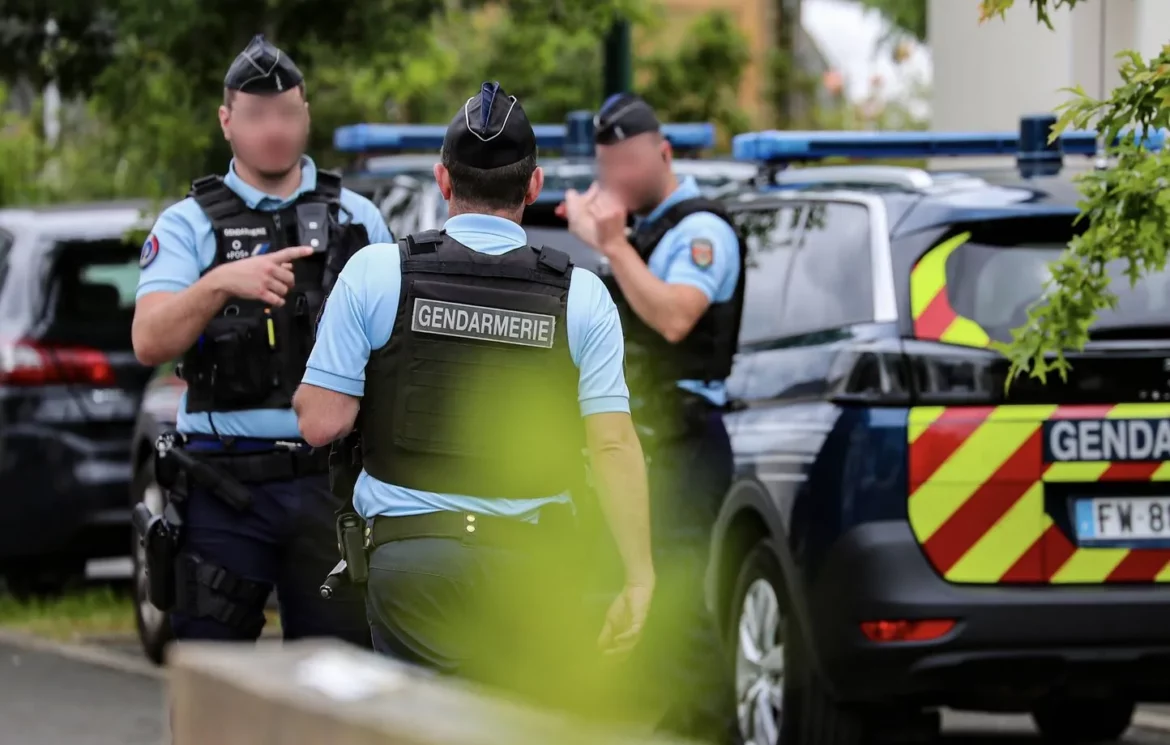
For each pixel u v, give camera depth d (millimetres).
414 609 14883
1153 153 19188
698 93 59906
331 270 19219
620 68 43438
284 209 19453
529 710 7000
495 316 15125
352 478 15656
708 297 22203
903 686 20578
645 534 15469
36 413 39062
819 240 23578
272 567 19234
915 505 20609
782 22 77750
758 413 23062
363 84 47594
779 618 22328
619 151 22531
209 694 7957
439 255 15211
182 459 19000
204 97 38812
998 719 29031
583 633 15516
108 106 39844
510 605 15070
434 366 15070
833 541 20984
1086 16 39844
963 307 21188
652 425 22484
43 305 39562
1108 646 20469
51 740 26641
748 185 27562
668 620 21750
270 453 18891
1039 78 41562
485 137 15234
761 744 22812
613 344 15422
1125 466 20641
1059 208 21594
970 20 45281
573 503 15758
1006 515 20562
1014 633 20312
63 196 69500
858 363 21203
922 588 20422
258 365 18875
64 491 39062
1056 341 19672
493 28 57531
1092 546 20609
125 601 41344
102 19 40469
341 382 15148
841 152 27188
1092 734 26719
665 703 21422
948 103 46812
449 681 7777
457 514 15086
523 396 15141
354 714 7004
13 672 32625
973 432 20594
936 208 21906
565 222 28297
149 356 18594
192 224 19312
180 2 37031
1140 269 21250
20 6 39719
